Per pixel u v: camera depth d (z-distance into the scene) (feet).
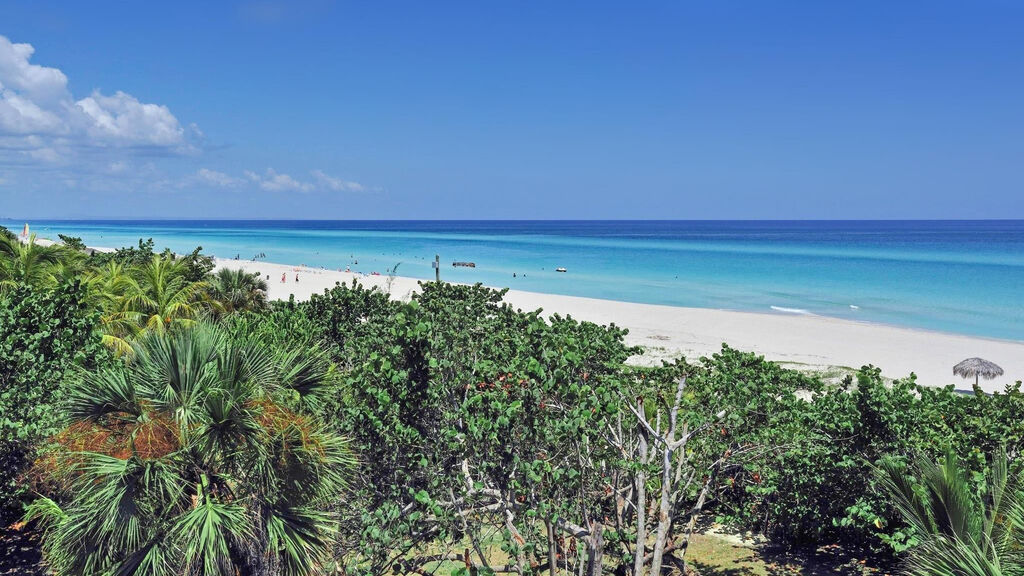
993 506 27.12
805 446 37.58
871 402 36.06
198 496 27.14
